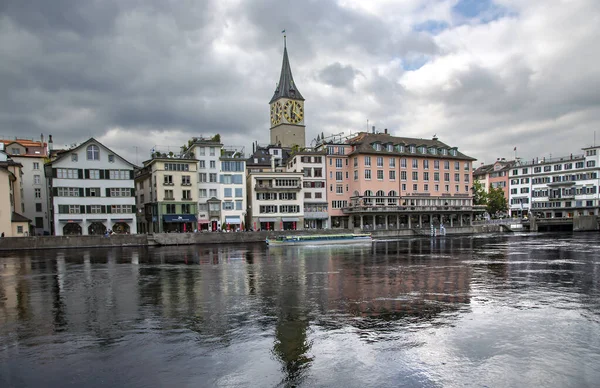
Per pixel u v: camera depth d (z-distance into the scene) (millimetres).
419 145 104875
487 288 24625
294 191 88875
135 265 39344
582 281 26953
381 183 97562
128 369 12648
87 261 43531
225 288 25734
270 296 22922
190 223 81500
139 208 91312
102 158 73062
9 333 16297
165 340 15203
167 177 78625
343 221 97188
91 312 19625
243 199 85062
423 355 13461
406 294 22969
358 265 37500
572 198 116125
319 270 34125
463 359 13125
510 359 13102
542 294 22703
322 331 16016
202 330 16375
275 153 104875
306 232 78250
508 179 135750
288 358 13320
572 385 11391
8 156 73750
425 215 103750
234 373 12266
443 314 18391
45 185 82688
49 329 16797
